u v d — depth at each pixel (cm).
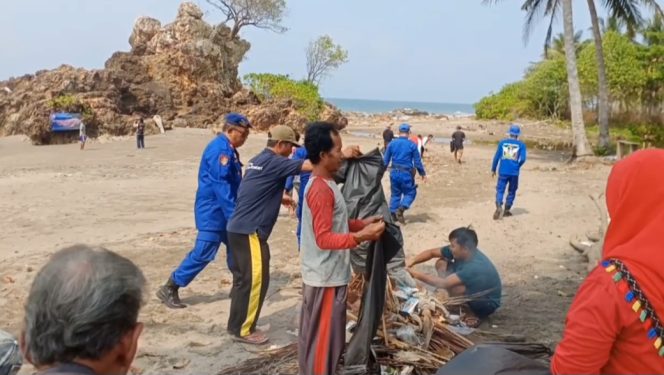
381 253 410
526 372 279
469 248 584
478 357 288
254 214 533
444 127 5831
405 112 8769
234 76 5722
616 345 200
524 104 6606
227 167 605
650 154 202
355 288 508
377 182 494
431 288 590
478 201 1378
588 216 1184
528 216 1186
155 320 610
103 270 175
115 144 3394
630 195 199
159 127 4181
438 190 1562
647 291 192
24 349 177
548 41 2942
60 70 4412
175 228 1108
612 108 5044
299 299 675
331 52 6631
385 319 472
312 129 404
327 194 402
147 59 5000
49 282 172
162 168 2166
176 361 509
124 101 4538
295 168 532
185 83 4941
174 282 643
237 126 619
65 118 3562
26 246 965
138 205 1366
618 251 201
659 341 192
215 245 638
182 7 5341
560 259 857
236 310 548
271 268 809
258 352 527
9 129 4206
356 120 6956
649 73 4481
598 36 2677
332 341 412
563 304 650
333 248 391
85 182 1772
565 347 206
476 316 574
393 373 430
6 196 1498
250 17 6000
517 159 1148
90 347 170
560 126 5569
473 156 2725
